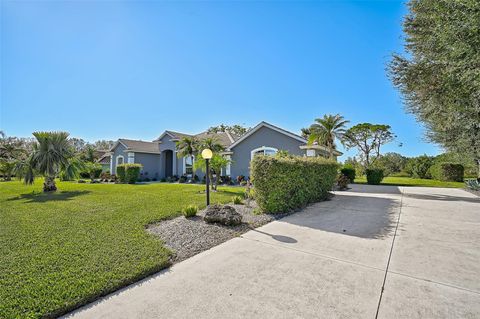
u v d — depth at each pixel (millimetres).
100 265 3684
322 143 20875
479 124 9812
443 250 4359
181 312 2602
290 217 7012
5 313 2555
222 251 4387
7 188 16203
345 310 2605
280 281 3248
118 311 2648
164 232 5512
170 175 29219
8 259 3939
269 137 18609
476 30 6410
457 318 2477
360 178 30969
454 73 7957
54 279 3256
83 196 11633
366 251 4316
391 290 3010
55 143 14602
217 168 14422
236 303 2752
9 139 34438
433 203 9570
